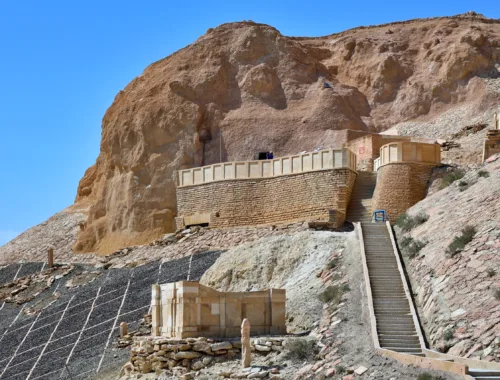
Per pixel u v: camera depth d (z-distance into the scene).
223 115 64.81
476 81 68.50
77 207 71.12
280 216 46.53
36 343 40.59
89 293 45.59
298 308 33.03
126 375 30.28
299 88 68.31
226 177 48.97
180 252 46.78
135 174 60.84
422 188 43.34
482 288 28.02
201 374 28.05
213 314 30.36
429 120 68.06
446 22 77.12
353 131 62.03
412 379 23.53
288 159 46.94
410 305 30.39
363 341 28.03
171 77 66.00
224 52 69.12
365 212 44.41
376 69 72.94
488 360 24.22
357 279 33.53
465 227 32.97
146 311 39.69
